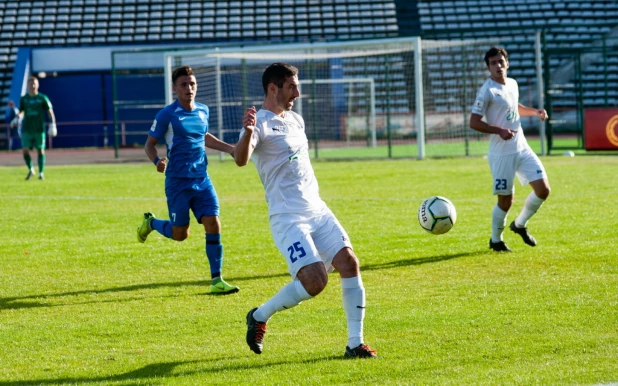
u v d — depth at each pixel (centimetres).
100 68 5144
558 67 5309
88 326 905
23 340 849
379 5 5725
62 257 1364
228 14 5681
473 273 1141
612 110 3466
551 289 1010
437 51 3819
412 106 4228
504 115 1298
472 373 678
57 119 5259
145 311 978
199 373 716
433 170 2858
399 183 2434
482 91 1293
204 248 1434
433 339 800
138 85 5206
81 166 3553
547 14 5681
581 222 1562
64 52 5144
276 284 1126
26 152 2819
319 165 3288
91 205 2084
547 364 695
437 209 1154
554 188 2156
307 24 5625
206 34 5581
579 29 5534
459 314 900
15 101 4975
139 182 2691
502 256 1262
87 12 5703
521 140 1306
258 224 1697
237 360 756
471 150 3847
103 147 5247
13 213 1934
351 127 4406
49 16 5681
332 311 948
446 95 3841
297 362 739
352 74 4297
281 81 792
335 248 777
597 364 690
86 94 5241
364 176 2689
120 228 1686
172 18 5656
